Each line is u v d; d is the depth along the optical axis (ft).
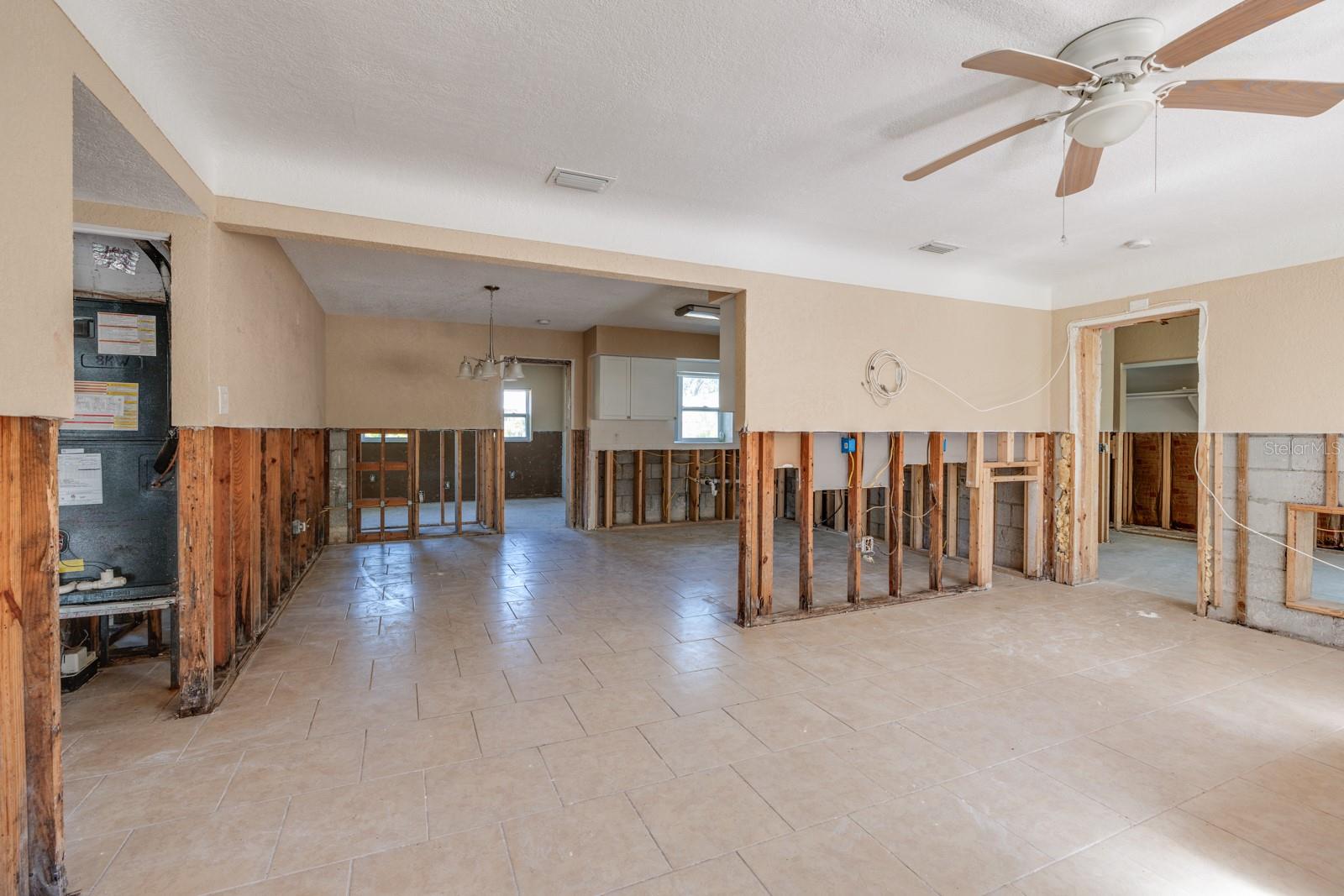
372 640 12.14
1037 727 8.61
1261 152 8.87
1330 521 21.90
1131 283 15.23
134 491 9.05
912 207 11.29
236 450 11.18
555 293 18.72
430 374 23.71
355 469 22.94
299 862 5.86
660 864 5.87
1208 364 13.69
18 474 4.83
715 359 27.48
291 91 7.40
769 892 5.53
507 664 10.87
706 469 29.43
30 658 5.06
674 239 12.23
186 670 8.79
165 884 5.56
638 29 6.24
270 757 7.72
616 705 9.26
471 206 10.53
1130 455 28.25
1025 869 5.81
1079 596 15.60
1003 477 16.76
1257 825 6.49
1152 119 7.91
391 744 8.07
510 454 39.83
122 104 6.04
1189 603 14.96
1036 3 5.74
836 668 10.78
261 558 12.94
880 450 14.93
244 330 10.22
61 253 4.84
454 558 20.35
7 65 4.14
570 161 9.41
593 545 22.93
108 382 8.94
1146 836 6.29
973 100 7.61
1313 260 12.04
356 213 9.73
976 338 15.98
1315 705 9.33
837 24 6.13
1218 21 4.82
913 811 6.70
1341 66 6.77
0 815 4.64
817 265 13.78
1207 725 8.69
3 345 4.16
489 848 6.08
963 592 15.80
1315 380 12.04
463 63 6.86
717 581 17.24
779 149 8.98
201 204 8.38
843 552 21.52
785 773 7.45
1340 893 5.50
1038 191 10.48
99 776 7.27
